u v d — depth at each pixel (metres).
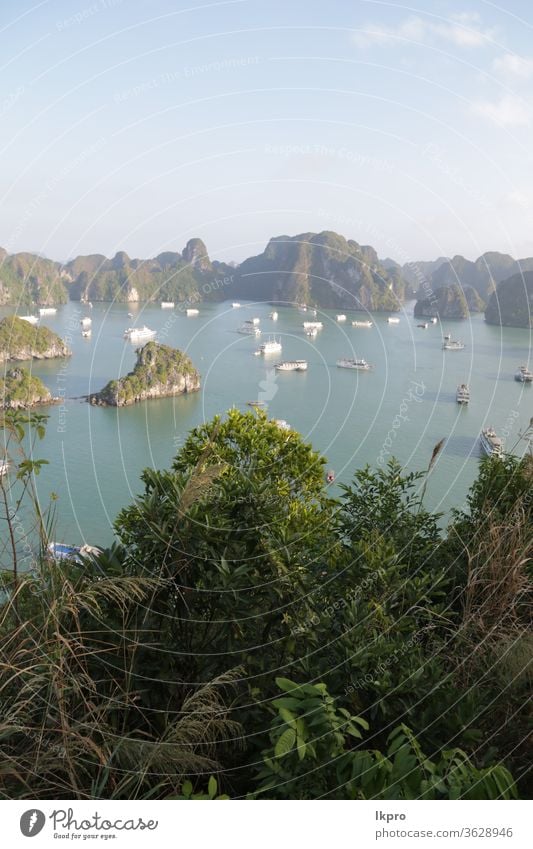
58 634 2.22
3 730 2.09
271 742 2.40
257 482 3.38
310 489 5.23
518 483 4.24
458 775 2.13
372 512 4.47
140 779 2.19
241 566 2.78
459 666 2.93
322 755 2.15
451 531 4.21
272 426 5.67
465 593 3.54
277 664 2.97
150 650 2.69
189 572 2.88
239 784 2.68
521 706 2.71
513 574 3.26
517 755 2.69
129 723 2.67
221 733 2.62
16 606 2.54
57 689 2.18
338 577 3.49
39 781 2.21
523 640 2.84
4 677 2.28
